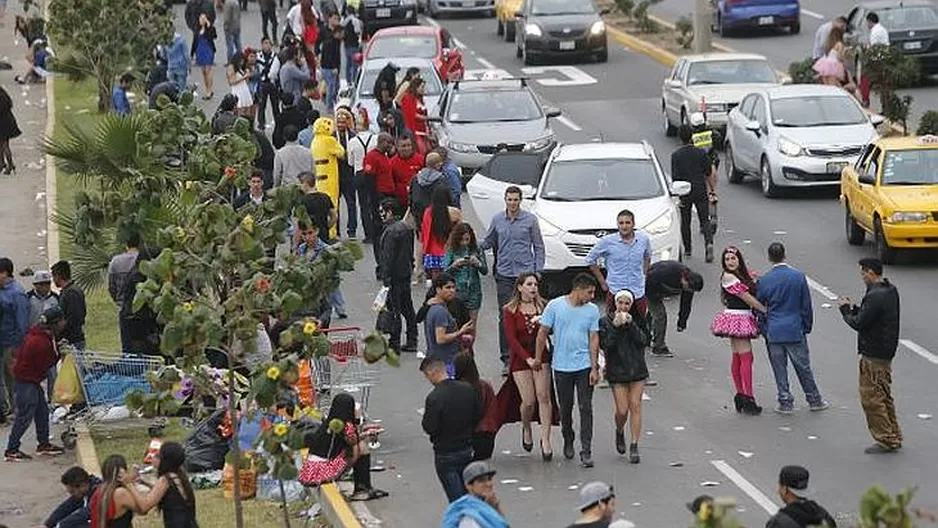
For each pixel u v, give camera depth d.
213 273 37.31
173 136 49.66
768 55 111.00
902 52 91.75
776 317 46.91
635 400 43.56
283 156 65.44
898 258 63.75
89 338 56.31
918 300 58.53
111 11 86.50
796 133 75.38
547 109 81.88
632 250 52.19
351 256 37.78
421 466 44.28
